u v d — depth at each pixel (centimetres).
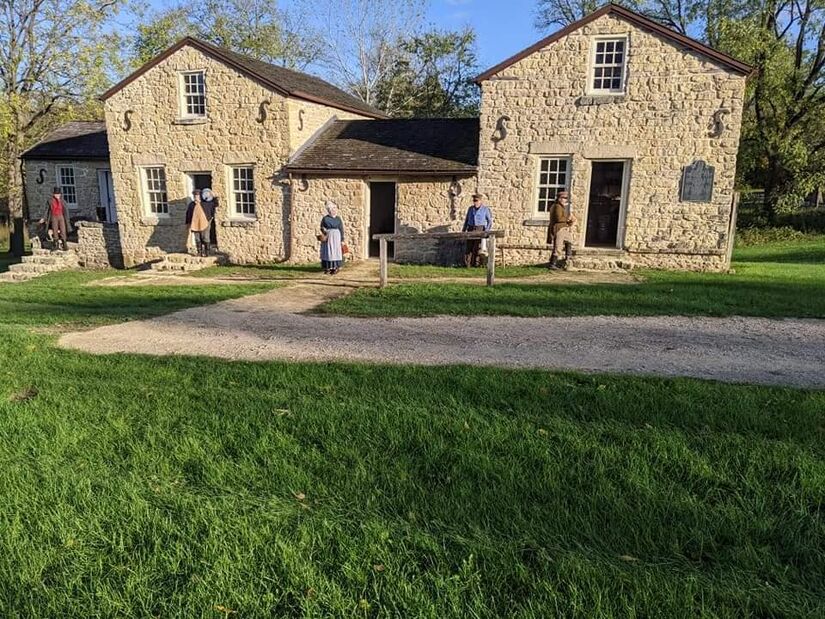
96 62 2294
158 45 3325
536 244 1480
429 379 497
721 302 897
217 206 1697
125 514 301
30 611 238
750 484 320
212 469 345
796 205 2356
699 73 1316
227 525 288
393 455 361
